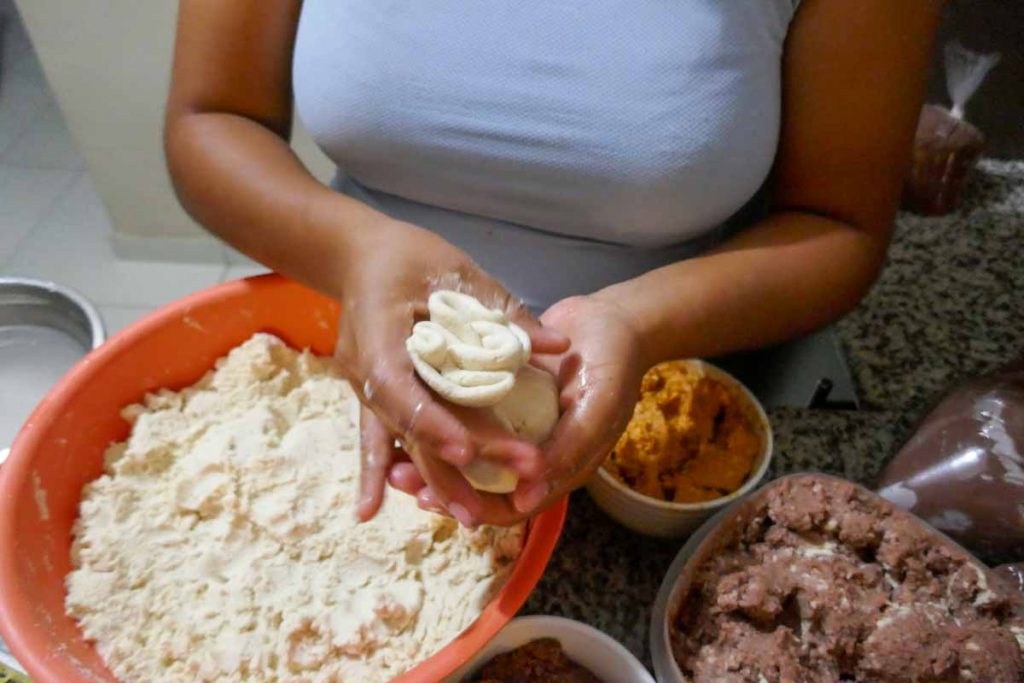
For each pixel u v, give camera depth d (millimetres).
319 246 515
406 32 561
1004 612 493
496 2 542
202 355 652
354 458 615
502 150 574
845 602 480
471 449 386
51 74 1245
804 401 690
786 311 573
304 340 688
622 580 547
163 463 602
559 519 487
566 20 536
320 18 611
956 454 560
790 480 541
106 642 505
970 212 905
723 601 480
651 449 575
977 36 894
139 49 1204
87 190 1696
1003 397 579
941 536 516
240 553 557
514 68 550
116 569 538
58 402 551
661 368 618
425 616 531
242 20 612
